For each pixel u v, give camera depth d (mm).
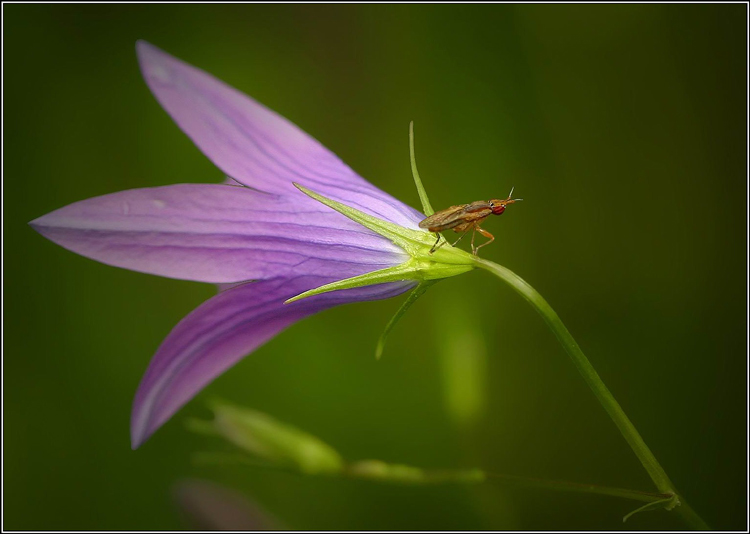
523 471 228
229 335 184
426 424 232
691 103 231
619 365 228
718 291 226
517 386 230
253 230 183
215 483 216
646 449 183
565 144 234
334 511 230
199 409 234
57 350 235
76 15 245
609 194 233
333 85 248
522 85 235
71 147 243
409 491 228
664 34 232
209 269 182
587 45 234
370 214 187
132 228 180
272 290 184
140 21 248
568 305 231
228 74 248
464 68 236
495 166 235
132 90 245
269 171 188
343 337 235
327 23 249
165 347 181
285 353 235
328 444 233
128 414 235
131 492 233
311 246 185
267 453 203
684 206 230
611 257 231
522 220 233
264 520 216
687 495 220
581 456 226
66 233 178
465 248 232
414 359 233
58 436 233
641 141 232
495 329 231
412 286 186
